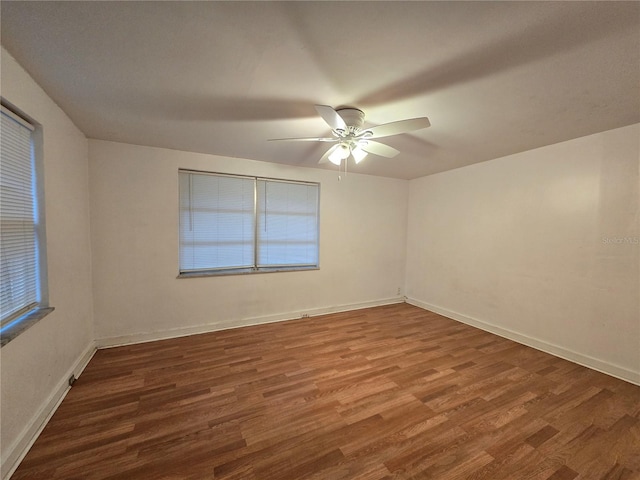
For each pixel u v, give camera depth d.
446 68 1.48
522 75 1.54
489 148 2.90
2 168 1.45
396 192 4.58
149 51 1.36
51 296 1.84
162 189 2.99
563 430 1.71
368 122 2.19
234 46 1.32
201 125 2.31
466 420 1.79
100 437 1.60
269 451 1.52
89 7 1.08
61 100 1.88
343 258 4.16
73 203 2.27
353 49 1.33
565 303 2.68
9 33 1.22
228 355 2.67
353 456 1.50
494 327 3.32
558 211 2.73
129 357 2.59
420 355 2.72
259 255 3.61
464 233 3.72
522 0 1.03
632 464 1.47
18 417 1.45
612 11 1.07
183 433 1.64
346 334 3.24
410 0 1.04
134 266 2.89
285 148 2.96
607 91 1.71
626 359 2.30
